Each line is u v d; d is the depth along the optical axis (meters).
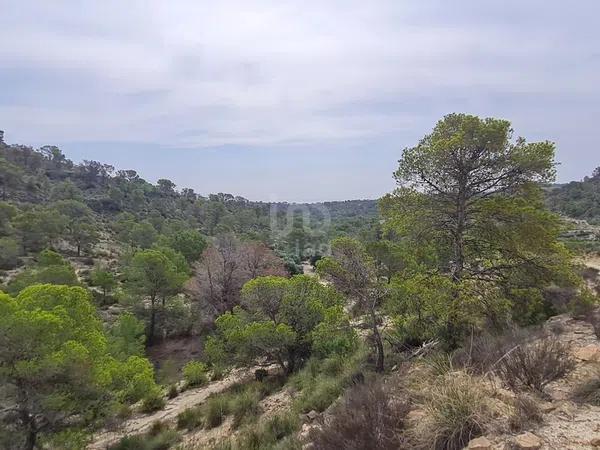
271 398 11.80
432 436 3.62
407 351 10.08
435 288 9.23
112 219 91.25
